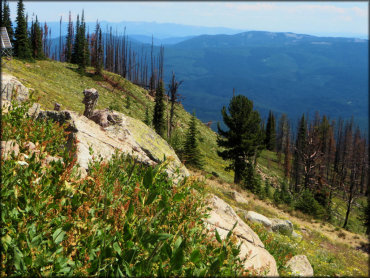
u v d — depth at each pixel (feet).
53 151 18.62
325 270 39.27
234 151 133.80
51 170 12.05
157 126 164.96
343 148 396.98
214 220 20.93
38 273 8.25
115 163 16.72
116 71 412.98
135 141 34.04
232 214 27.40
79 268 8.87
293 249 40.55
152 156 34.40
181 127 244.63
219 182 83.97
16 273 8.20
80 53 297.53
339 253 58.54
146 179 13.01
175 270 9.25
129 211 11.32
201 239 13.32
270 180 240.53
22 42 242.17
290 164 310.86
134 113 238.68
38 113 26.73
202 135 269.85
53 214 10.24
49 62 267.59
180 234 12.23
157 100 170.09
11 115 18.02
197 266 10.44
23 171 10.94
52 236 9.43
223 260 10.25
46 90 156.04
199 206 16.58
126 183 15.55
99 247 9.93
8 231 9.06
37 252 8.68
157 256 9.34
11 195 9.78
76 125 27.50
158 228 11.67
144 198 12.16
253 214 51.96
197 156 123.44
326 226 83.20
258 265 16.60
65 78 243.19
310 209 102.68
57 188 11.00
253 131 138.51
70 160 12.43
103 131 32.48
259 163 296.51
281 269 21.75
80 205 11.09
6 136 15.26
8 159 12.00
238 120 132.26
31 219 9.79
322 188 173.27
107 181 14.03
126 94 273.33
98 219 10.70
